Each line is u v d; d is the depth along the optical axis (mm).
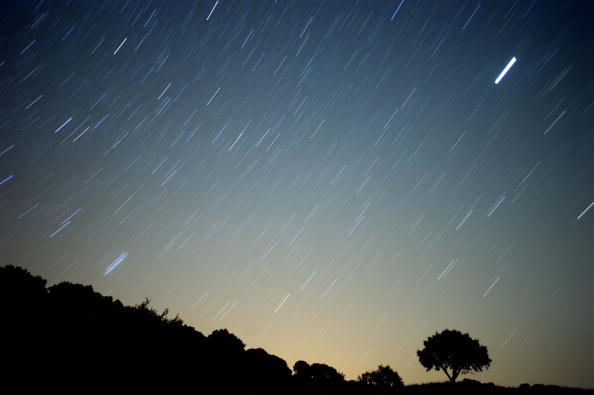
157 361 8547
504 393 15203
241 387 10422
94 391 6203
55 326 8109
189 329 12430
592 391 15047
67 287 10734
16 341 6934
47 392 5676
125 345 8484
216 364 10555
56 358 6852
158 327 10242
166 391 7414
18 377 5816
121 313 10008
